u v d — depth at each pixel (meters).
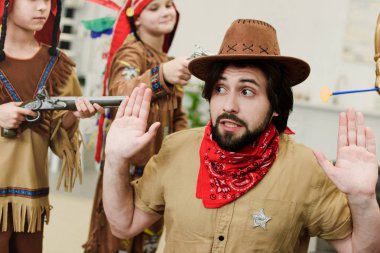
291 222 1.53
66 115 2.17
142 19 2.51
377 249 1.51
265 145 1.55
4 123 2.00
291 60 1.50
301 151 1.60
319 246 2.67
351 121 1.48
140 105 1.62
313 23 5.16
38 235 2.15
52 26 2.16
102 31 2.87
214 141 1.58
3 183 2.03
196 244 1.54
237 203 1.53
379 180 2.38
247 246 1.52
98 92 4.09
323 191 1.54
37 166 2.10
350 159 1.46
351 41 5.13
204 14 5.27
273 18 5.20
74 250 3.46
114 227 1.71
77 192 4.75
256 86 1.51
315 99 5.13
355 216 1.48
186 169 1.62
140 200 1.68
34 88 2.09
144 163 2.35
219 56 1.48
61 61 2.17
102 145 2.52
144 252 2.47
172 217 1.59
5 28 2.00
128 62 2.39
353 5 5.11
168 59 2.61
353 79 5.14
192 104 4.75
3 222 2.03
